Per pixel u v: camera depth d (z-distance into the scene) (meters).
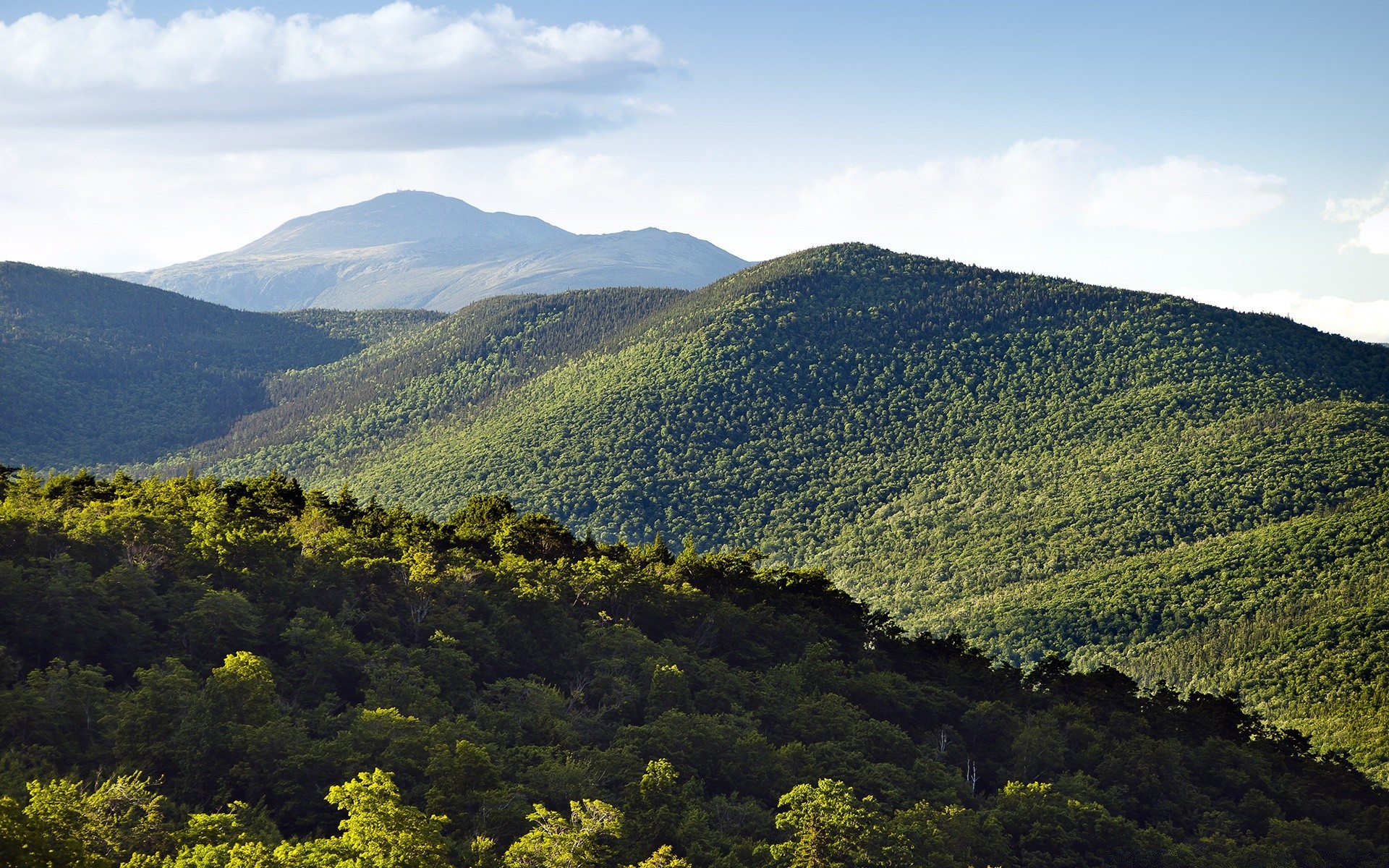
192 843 60.28
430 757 76.19
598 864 68.38
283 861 56.69
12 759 68.88
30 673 78.62
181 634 91.44
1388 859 110.38
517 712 91.88
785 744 98.94
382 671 91.00
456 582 114.00
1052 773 112.50
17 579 88.62
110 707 77.81
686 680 103.69
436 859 60.69
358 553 113.62
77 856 52.00
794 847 74.94
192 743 73.81
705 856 74.62
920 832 81.94
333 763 75.00
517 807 71.81
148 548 102.88
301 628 94.88
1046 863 89.50
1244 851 98.75
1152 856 94.44
